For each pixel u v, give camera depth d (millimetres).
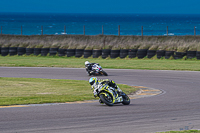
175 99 46344
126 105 40312
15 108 37375
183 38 145250
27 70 99062
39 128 26719
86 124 28375
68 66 107938
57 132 25375
